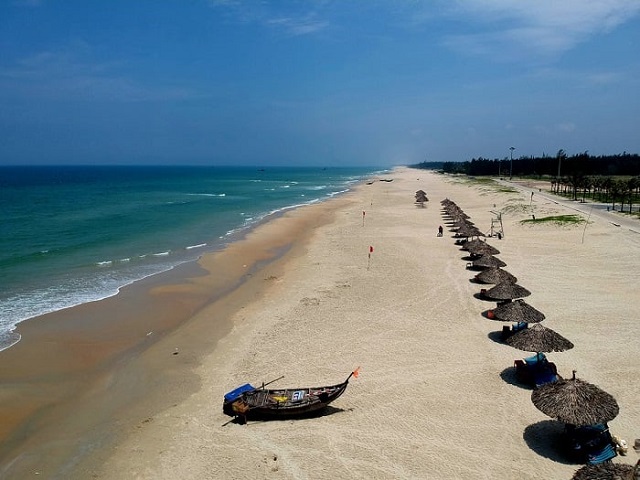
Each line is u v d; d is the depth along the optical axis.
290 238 47.22
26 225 53.34
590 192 82.00
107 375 18.59
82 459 13.66
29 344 21.22
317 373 18.30
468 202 78.75
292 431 14.89
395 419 15.37
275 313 24.80
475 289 28.25
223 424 15.28
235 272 33.75
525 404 16.14
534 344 17.92
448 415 15.55
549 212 56.06
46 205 77.50
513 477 12.73
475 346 20.53
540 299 26.08
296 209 72.31
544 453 13.68
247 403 15.59
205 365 19.27
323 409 16.03
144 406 16.41
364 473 12.89
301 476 12.80
